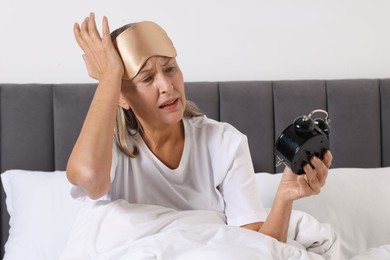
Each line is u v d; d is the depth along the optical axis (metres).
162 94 1.34
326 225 1.56
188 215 1.41
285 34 2.33
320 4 2.33
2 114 2.16
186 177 1.50
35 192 1.94
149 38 1.34
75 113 2.17
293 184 1.27
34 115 2.17
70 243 1.39
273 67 2.34
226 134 1.49
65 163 2.17
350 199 1.90
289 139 1.15
